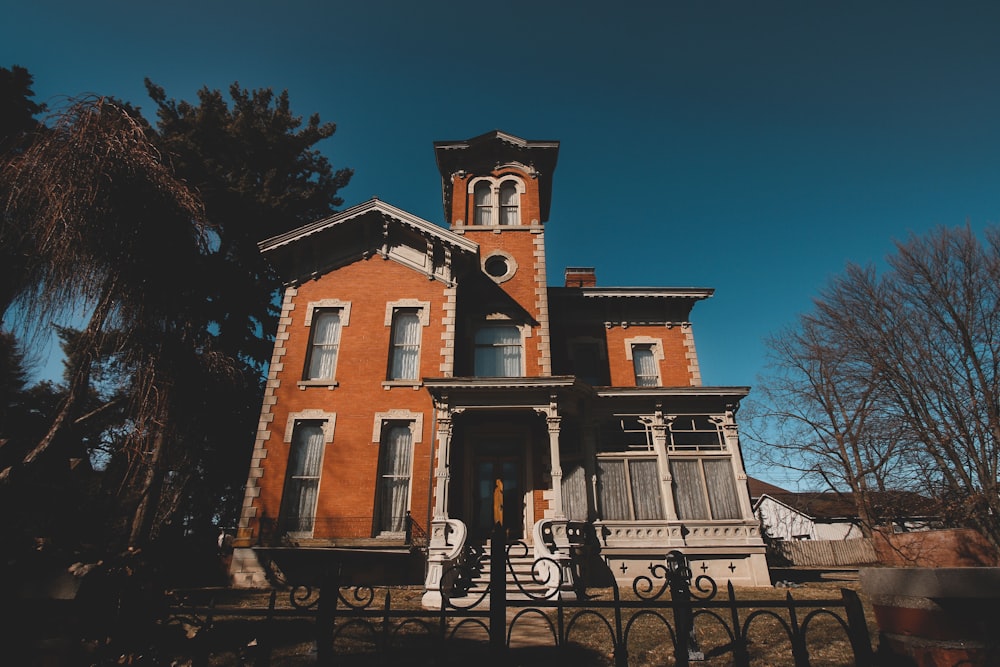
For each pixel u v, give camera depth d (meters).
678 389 17.14
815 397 25.12
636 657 6.62
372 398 16.75
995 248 20.27
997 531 18.22
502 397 15.84
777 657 6.57
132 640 3.85
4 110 13.34
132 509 9.05
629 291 21.42
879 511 23.48
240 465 20.66
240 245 22.62
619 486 16.41
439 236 18.58
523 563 14.03
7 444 5.75
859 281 23.11
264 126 24.38
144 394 9.45
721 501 16.22
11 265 7.46
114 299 8.32
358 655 6.23
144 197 8.30
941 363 20.44
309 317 18.03
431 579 11.88
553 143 22.28
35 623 3.67
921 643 3.42
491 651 3.72
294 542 14.74
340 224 19.05
